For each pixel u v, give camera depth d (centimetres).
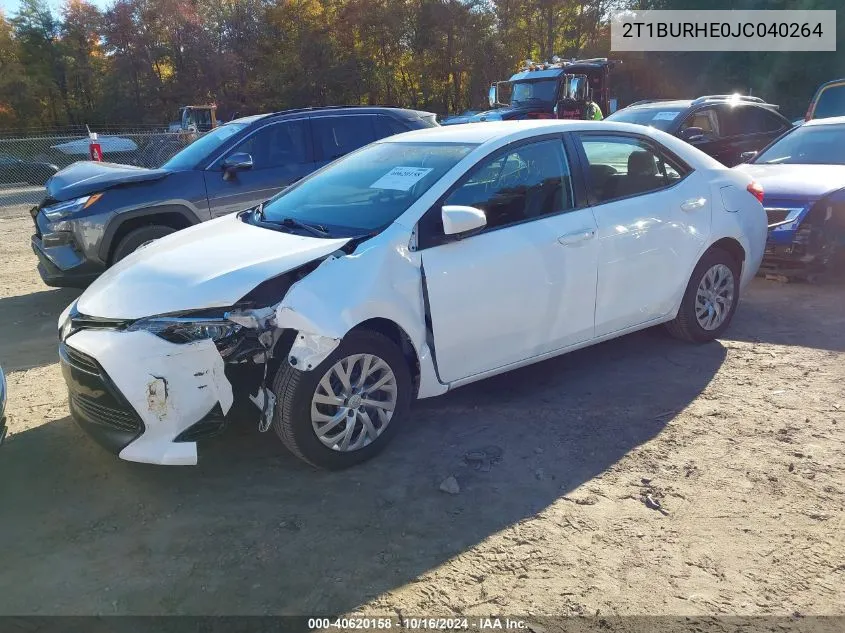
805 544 300
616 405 439
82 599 277
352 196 423
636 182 480
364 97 4378
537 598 271
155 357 326
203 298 336
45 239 670
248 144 751
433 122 891
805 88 3581
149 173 698
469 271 386
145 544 311
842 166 737
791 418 414
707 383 468
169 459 327
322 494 348
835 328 571
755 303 649
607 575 284
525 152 429
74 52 4638
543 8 4316
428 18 4169
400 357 373
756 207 547
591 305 446
